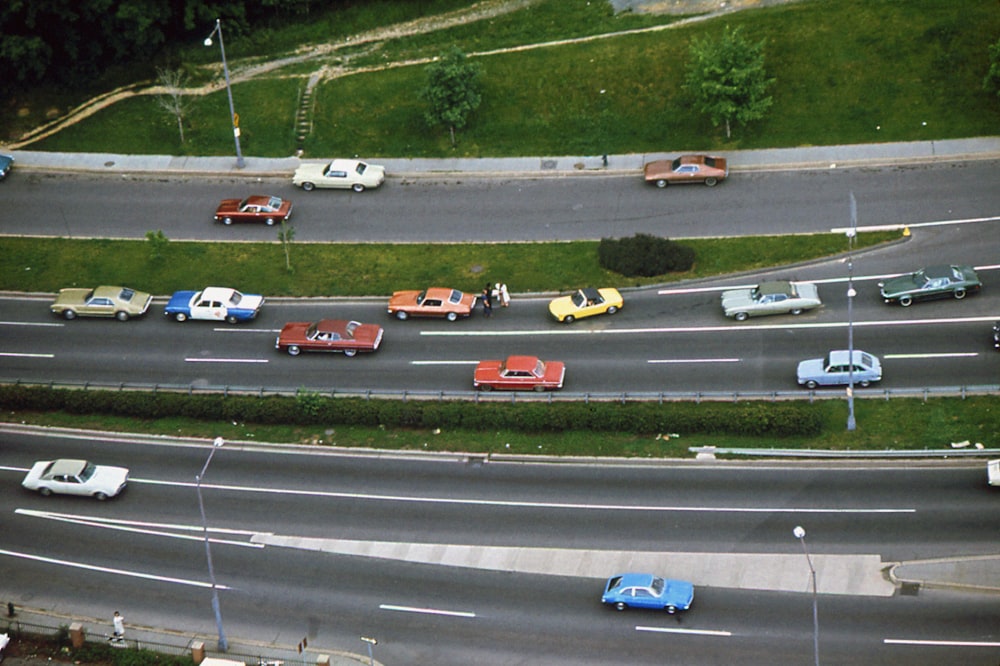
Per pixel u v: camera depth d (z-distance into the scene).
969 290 75.62
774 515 66.06
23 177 91.38
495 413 72.00
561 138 89.06
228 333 79.75
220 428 74.06
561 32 94.38
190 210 88.06
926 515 65.19
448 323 78.94
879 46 88.62
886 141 85.56
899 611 61.19
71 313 81.06
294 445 72.62
